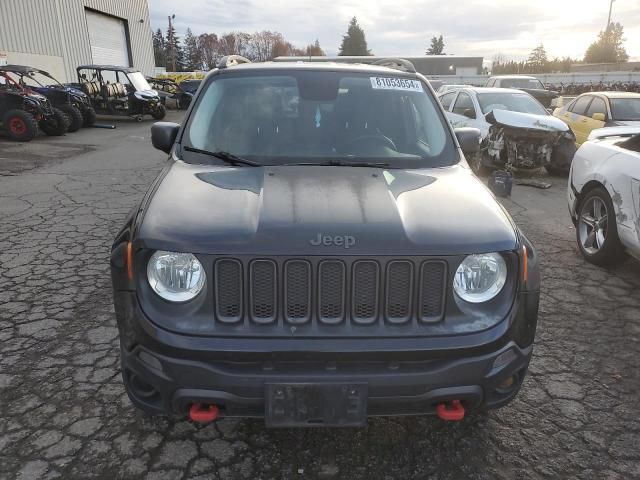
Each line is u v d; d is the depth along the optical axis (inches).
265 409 83.1
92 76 809.5
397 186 104.3
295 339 82.7
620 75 1569.9
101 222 248.2
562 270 197.5
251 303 83.6
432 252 84.4
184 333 82.8
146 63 1291.8
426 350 83.0
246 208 92.5
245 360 82.1
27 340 139.9
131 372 89.8
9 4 822.5
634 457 102.5
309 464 99.8
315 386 82.3
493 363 86.1
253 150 121.1
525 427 110.6
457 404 89.1
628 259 205.8
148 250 85.7
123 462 98.7
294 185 101.5
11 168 392.2
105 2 1077.1
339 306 84.6
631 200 175.8
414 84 141.8
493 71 3097.9
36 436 104.7
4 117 544.4
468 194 102.3
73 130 650.8
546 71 2945.4
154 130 131.3
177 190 100.6
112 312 156.2
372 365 83.8
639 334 150.3
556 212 286.5
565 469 99.3
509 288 89.5
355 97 134.0
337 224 86.7
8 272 185.6
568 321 157.2
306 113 129.3
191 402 84.7
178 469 97.6
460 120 430.6
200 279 84.2
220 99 133.0
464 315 86.5
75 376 124.6
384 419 112.4
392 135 127.2
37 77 880.3
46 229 236.5
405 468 99.3
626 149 190.7
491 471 98.7
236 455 101.4
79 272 186.5
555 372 130.6
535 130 354.9
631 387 125.1
